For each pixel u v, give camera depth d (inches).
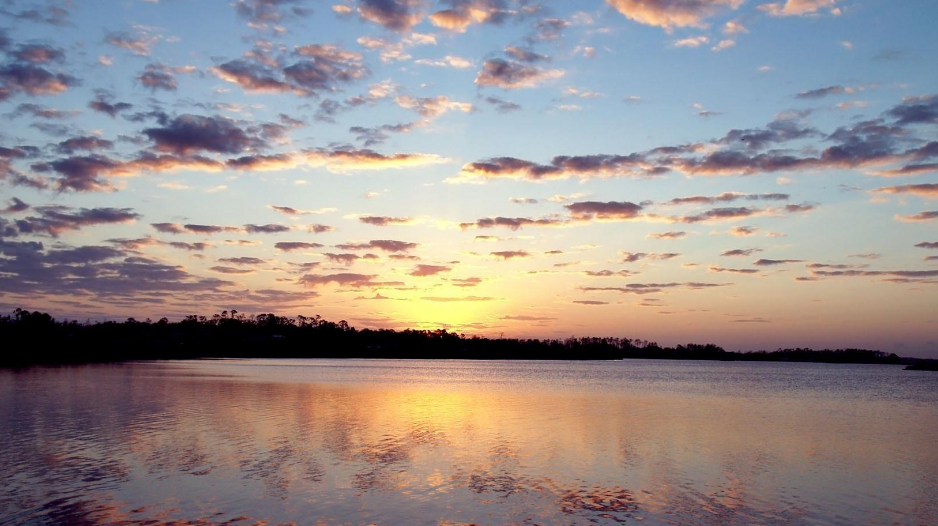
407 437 1234.6
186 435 1201.4
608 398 2335.1
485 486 839.1
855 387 3629.4
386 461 989.8
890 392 3100.4
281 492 786.2
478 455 1054.4
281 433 1248.8
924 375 6353.3
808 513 749.3
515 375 4768.7
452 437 1245.7
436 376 4340.6
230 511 705.0
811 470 983.6
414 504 747.4
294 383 2893.7
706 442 1234.6
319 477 870.4
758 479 912.9
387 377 3885.3
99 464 930.1
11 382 2551.7
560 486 846.5
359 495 780.6
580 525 681.6
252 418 1473.9
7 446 1067.3
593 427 1432.1
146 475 864.3
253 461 967.0
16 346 6338.6
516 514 714.8
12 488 789.2
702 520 709.9
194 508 713.6
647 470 959.0
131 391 2185.0
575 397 2361.0
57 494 763.4
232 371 4040.4
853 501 802.8
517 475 907.4
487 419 1565.0
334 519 684.1
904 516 741.9
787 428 1486.2
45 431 1230.9
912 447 1219.9
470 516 705.0
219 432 1244.5
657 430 1396.4
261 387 2554.1
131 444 1096.2
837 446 1221.7
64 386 2367.1
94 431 1234.0
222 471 895.1
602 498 789.2
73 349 6776.6
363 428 1349.7
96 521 665.6
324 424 1402.6
